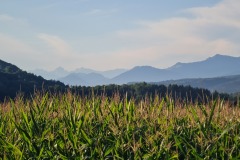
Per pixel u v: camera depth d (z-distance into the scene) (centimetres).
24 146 764
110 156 720
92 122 890
